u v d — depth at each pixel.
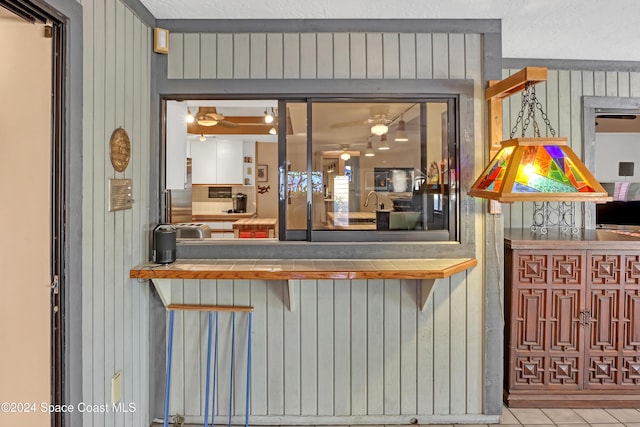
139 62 2.22
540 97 3.22
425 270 2.15
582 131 3.22
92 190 1.76
